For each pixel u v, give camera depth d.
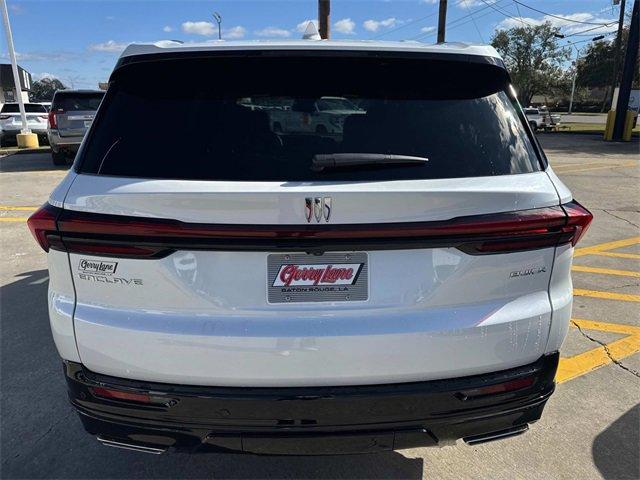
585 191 10.06
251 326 1.75
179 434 1.86
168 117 1.90
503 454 2.53
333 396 1.78
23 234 6.59
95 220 1.71
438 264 1.78
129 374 1.81
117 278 1.76
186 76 1.98
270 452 1.89
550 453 2.53
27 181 10.73
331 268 1.75
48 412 2.84
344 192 1.67
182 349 1.75
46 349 3.54
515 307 1.86
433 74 2.05
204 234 1.69
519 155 1.94
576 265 5.57
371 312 1.78
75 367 1.87
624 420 2.80
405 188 1.72
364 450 1.90
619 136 23.50
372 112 1.94
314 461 2.47
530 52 65.75
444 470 2.42
